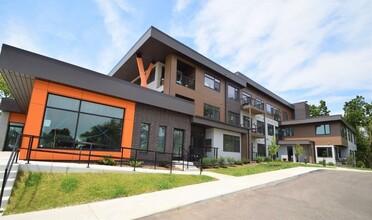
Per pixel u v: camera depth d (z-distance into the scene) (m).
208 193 7.69
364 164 33.84
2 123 17.69
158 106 13.91
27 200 5.74
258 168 16.38
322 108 51.62
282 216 5.75
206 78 21.81
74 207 5.78
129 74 23.83
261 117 30.56
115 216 5.21
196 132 19.64
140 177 8.79
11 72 8.82
